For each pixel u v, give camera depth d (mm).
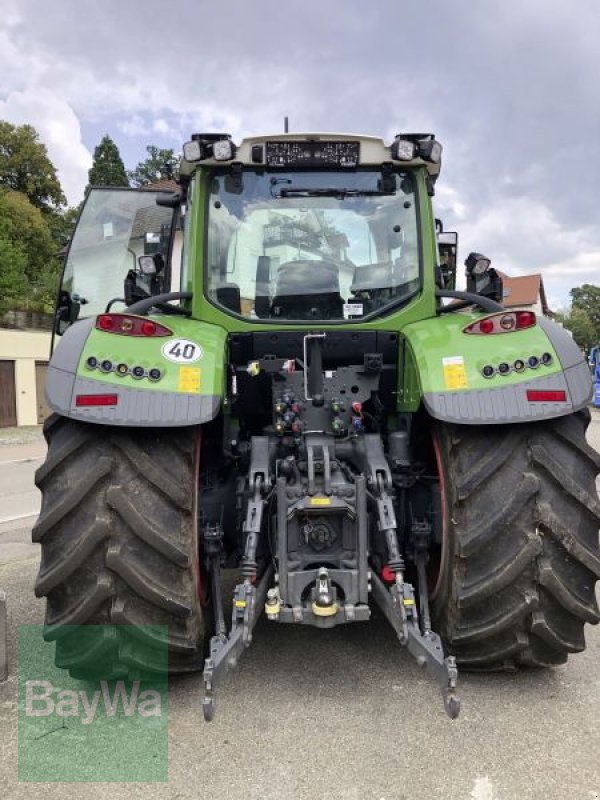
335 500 2672
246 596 2496
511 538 2541
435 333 2920
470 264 3648
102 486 2500
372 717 2588
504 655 2666
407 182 3469
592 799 2094
